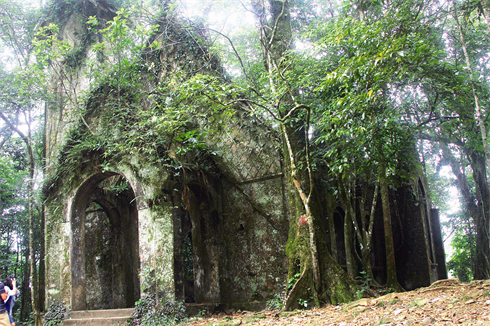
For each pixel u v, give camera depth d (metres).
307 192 9.35
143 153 10.05
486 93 10.11
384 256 13.93
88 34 14.18
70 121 11.80
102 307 13.05
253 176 11.75
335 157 9.11
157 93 11.00
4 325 6.46
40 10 14.50
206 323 8.53
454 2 8.94
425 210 15.37
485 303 5.16
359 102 7.50
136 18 13.66
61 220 10.99
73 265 10.62
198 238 11.66
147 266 9.46
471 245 18.84
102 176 11.03
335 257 11.49
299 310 8.09
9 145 16.48
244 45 14.72
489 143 12.11
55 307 10.26
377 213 14.32
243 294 11.27
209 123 12.12
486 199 14.26
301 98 10.40
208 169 11.75
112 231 13.19
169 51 13.01
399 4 8.80
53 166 11.30
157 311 9.02
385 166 9.16
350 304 7.44
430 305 5.82
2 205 15.67
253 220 11.59
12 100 12.01
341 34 9.06
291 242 9.20
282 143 10.27
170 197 10.12
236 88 9.40
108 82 11.30
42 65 11.62
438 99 10.41
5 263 15.61
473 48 12.24
